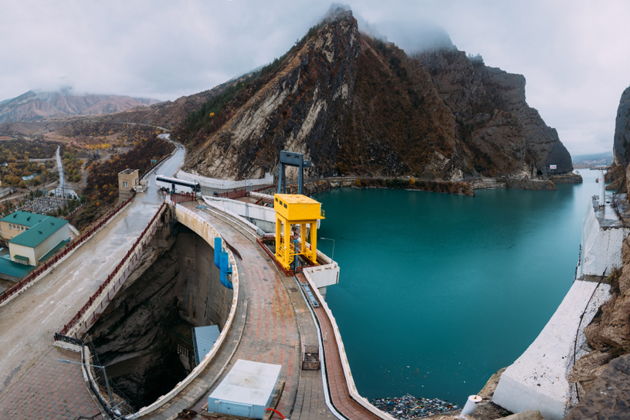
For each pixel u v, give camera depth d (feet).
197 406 71.56
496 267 244.22
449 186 574.56
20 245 213.05
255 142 433.48
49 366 94.38
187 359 200.44
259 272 141.18
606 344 114.93
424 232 327.67
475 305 191.21
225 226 197.88
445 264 248.73
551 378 107.65
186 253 223.71
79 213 356.59
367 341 158.20
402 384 132.67
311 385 80.07
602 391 58.80
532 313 183.42
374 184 584.40
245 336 99.40
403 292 205.36
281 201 141.49
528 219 386.93
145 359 183.93
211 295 200.23
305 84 506.48
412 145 645.92
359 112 620.49
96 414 79.05
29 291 129.39
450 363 144.36
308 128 510.17
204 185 363.35
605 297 141.69
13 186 474.90
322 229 329.31
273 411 68.49
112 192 384.06
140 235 172.86
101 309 125.80
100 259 156.15
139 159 512.63
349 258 257.14
